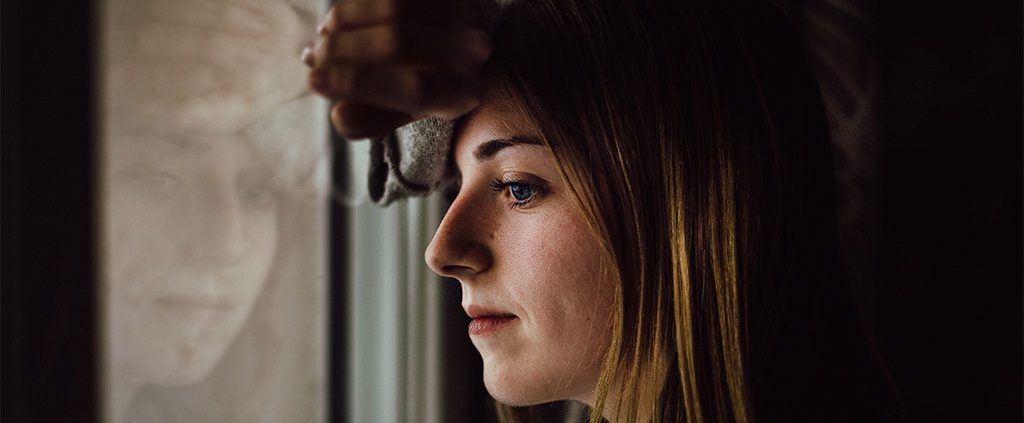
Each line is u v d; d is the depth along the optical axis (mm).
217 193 857
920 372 1322
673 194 643
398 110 506
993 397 1280
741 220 651
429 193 725
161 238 822
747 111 660
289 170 917
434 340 978
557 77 620
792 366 672
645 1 652
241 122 873
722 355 648
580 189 623
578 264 638
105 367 757
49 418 630
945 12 1305
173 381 843
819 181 721
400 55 484
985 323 1283
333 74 474
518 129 623
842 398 696
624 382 654
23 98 615
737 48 671
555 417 965
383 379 990
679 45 649
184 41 826
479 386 1009
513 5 640
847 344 722
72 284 640
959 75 1299
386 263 987
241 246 883
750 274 652
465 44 532
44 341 627
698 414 638
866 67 1307
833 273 727
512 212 650
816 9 1282
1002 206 1262
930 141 1315
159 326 828
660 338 652
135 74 793
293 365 943
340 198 959
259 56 881
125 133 792
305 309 947
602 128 626
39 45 620
